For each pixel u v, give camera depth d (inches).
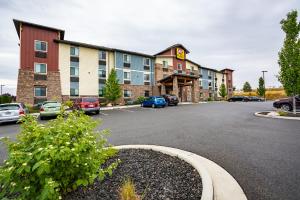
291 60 561.0
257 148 234.1
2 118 521.7
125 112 768.3
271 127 383.9
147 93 1421.0
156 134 327.3
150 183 132.6
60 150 94.7
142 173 148.5
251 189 133.8
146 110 836.0
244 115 610.2
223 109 835.4
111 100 1096.2
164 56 1499.8
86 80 1122.0
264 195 125.9
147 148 219.8
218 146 245.8
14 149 105.3
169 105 1105.4
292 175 154.8
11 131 424.5
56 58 1022.4
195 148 237.5
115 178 140.9
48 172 91.2
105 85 1130.0
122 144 262.4
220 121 477.1
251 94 2694.4
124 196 105.7
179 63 1631.4
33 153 90.5
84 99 705.0
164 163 169.2
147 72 1429.6
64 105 148.6
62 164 99.0
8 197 113.0
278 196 124.5
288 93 585.0
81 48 1117.7
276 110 754.8
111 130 372.8
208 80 2191.2
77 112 142.3
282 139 279.4
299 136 297.9
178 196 116.4
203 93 2087.8
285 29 583.5
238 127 386.9
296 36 569.3
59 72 1024.9
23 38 940.0
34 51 961.5
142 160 177.0
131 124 447.8
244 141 270.4
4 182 98.2
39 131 106.0
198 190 123.0
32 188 96.1
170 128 383.9
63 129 112.4
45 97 977.5
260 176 154.3
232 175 157.1
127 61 1311.5
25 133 111.7
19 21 915.4
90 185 131.0
